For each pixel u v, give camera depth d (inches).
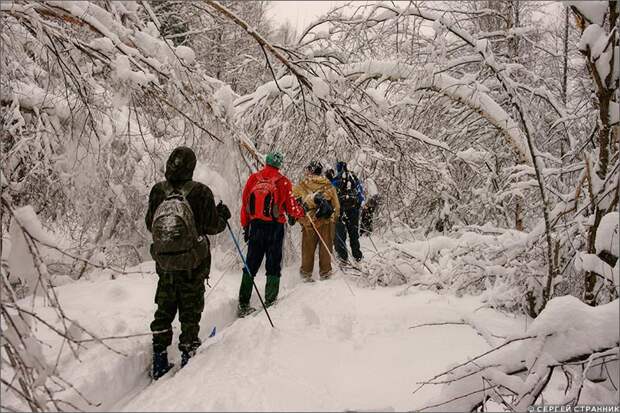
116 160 235.0
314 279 289.6
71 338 105.7
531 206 339.0
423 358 155.4
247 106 306.8
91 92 206.5
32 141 216.8
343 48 323.6
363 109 292.0
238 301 227.9
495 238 225.1
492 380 112.5
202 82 213.6
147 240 269.9
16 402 120.7
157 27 238.4
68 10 179.8
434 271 239.9
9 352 101.2
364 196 344.8
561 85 398.0
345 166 310.5
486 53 284.8
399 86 329.1
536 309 191.9
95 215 242.8
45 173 219.9
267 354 158.7
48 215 244.5
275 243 227.9
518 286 191.6
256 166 258.5
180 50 208.5
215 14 295.6
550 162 303.0
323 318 196.1
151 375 155.5
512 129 303.7
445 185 366.0
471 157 382.0
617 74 143.0
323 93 246.8
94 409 130.0
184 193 161.8
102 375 136.3
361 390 135.0
